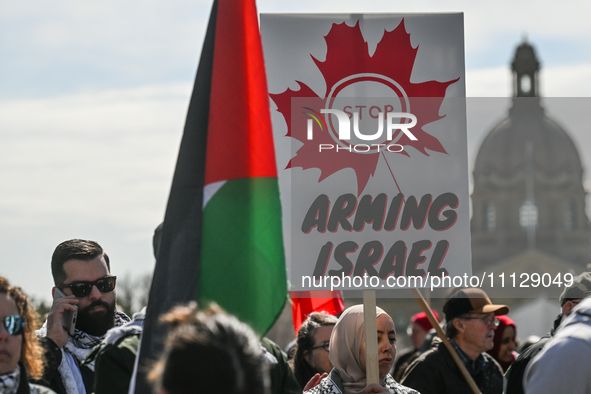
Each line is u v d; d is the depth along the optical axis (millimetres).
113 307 4195
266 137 3447
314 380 4285
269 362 3229
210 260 3299
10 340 2746
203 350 1874
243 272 3293
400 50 4082
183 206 3389
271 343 3451
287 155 4020
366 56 4086
